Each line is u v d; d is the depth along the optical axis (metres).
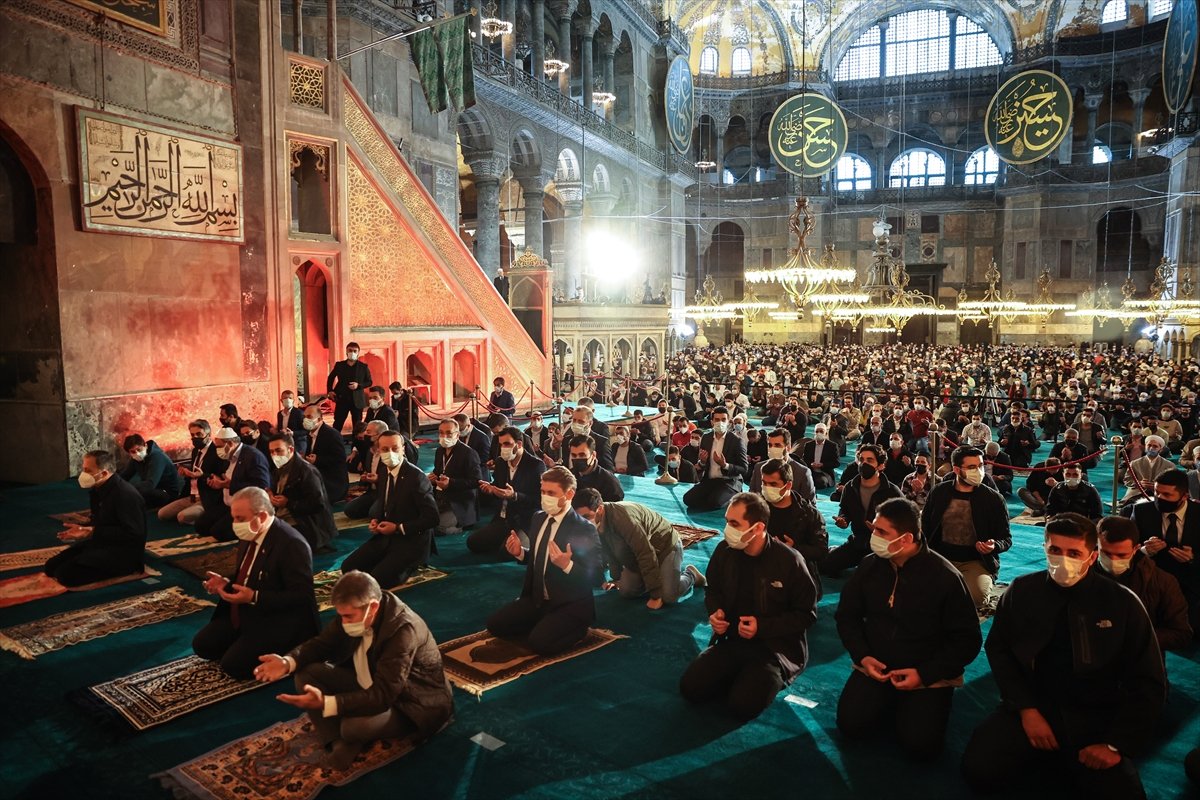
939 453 9.98
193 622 5.30
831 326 48.19
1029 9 43.34
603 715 4.09
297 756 3.61
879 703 3.82
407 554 6.06
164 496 8.45
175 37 10.82
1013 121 25.70
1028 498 9.27
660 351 27.61
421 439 13.61
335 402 11.91
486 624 5.16
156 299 10.70
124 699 4.17
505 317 16.92
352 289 13.70
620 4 32.81
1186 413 15.34
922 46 46.94
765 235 47.78
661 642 5.07
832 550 6.67
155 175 10.44
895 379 23.31
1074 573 3.34
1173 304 28.94
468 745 3.78
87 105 9.69
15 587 5.89
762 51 47.09
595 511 5.03
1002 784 3.33
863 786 3.44
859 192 48.09
